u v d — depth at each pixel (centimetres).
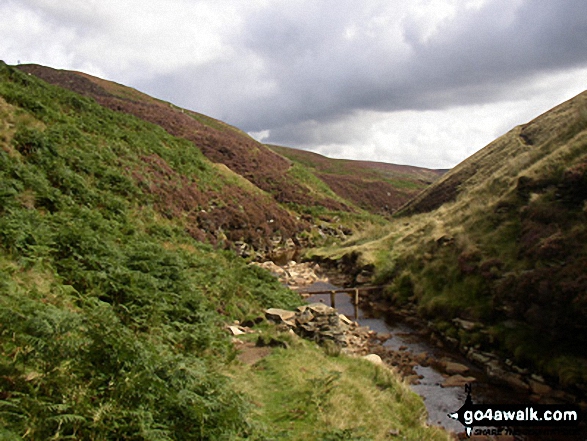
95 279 916
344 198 7962
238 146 6412
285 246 4253
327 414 725
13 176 1334
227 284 1542
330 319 1417
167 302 988
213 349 903
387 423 793
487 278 1756
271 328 1317
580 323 1248
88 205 1575
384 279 2567
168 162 3322
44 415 386
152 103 7031
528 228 1783
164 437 427
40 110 2136
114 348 511
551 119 4891
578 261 1392
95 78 7506
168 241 1875
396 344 1709
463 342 1608
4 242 877
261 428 581
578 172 1741
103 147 2384
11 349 487
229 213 3534
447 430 1009
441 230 2477
